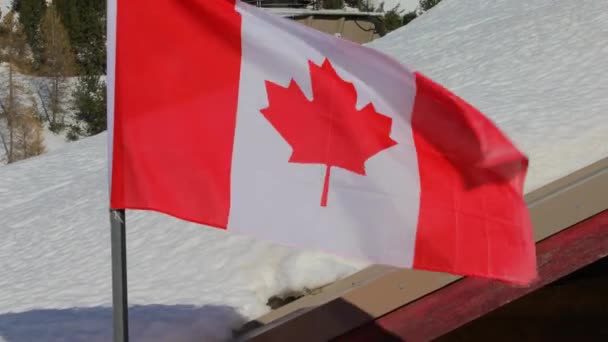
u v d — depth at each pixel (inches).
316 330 155.6
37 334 181.0
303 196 118.5
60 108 1652.3
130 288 198.2
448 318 157.0
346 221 118.7
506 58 345.7
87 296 210.4
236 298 181.5
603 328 207.9
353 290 156.5
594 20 347.3
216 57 118.7
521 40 364.5
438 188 120.7
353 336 156.3
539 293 207.9
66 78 1696.6
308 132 119.6
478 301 157.6
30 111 1521.9
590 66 289.6
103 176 409.1
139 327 171.8
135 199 115.8
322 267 178.2
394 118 120.7
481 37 424.5
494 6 546.0
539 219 159.6
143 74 117.0
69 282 227.6
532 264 121.3
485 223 120.9
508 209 121.4
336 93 120.0
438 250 120.0
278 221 117.6
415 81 119.8
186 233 235.0
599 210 160.7
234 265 197.9
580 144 203.8
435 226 120.1
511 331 206.5
